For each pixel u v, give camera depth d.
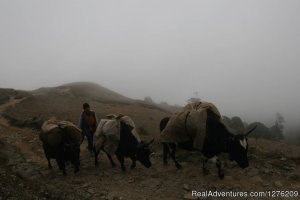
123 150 12.44
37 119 22.59
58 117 25.58
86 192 10.79
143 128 21.97
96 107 32.56
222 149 10.93
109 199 10.20
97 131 12.98
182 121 11.63
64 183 11.69
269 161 12.82
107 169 13.14
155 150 15.41
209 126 11.02
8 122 23.47
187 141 11.74
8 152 15.06
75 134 12.52
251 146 15.16
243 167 10.84
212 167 12.47
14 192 8.43
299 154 13.88
